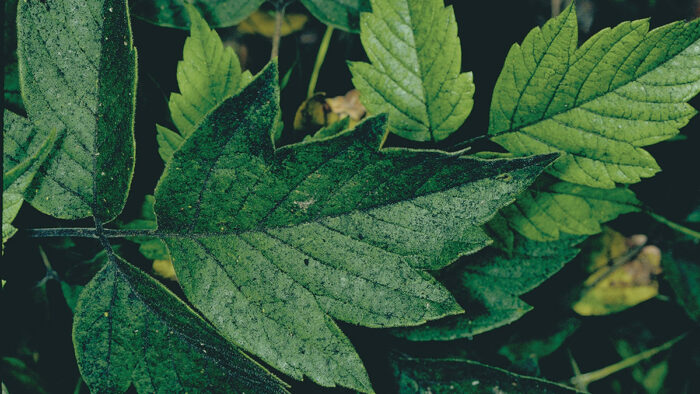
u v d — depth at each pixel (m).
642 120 0.28
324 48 0.34
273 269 0.26
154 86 0.32
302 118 0.33
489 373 0.30
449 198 0.26
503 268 0.30
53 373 0.32
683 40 0.27
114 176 0.27
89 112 0.27
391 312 0.26
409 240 0.26
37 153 0.26
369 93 0.30
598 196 0.30
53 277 0.32
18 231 0.27
